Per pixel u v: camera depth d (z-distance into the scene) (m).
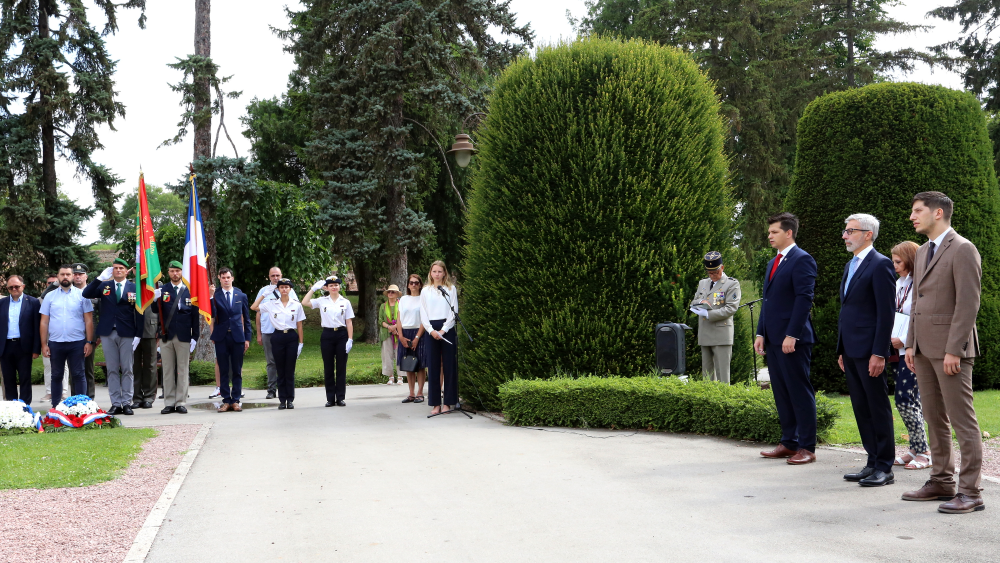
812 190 12.32
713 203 10.13
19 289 11.36
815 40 33.19
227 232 24.34
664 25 33.06
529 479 5.85
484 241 10.62
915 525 4.42
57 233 22.84
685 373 9.50
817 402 7.05
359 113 22.72
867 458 5.84
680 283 9.58
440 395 10.05
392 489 5.64
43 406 12.73
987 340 11.55
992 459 6.24
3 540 4.49
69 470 6.39
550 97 10.23
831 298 12.00
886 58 33.81
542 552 4.12
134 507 5.25
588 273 9.77
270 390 13.40
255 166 20.27
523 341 9.94
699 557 3.97
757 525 4.50
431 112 23.81
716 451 6.81
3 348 11.18
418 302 11.55
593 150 9.91
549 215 9.99
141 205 11.17
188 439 8.22
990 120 30.56
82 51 22.83
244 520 4.88
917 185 11.52
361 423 9.33
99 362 17.09
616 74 10.20
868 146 11.80
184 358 11.09
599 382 8.43
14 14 21.88
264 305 12.70
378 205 24.77
